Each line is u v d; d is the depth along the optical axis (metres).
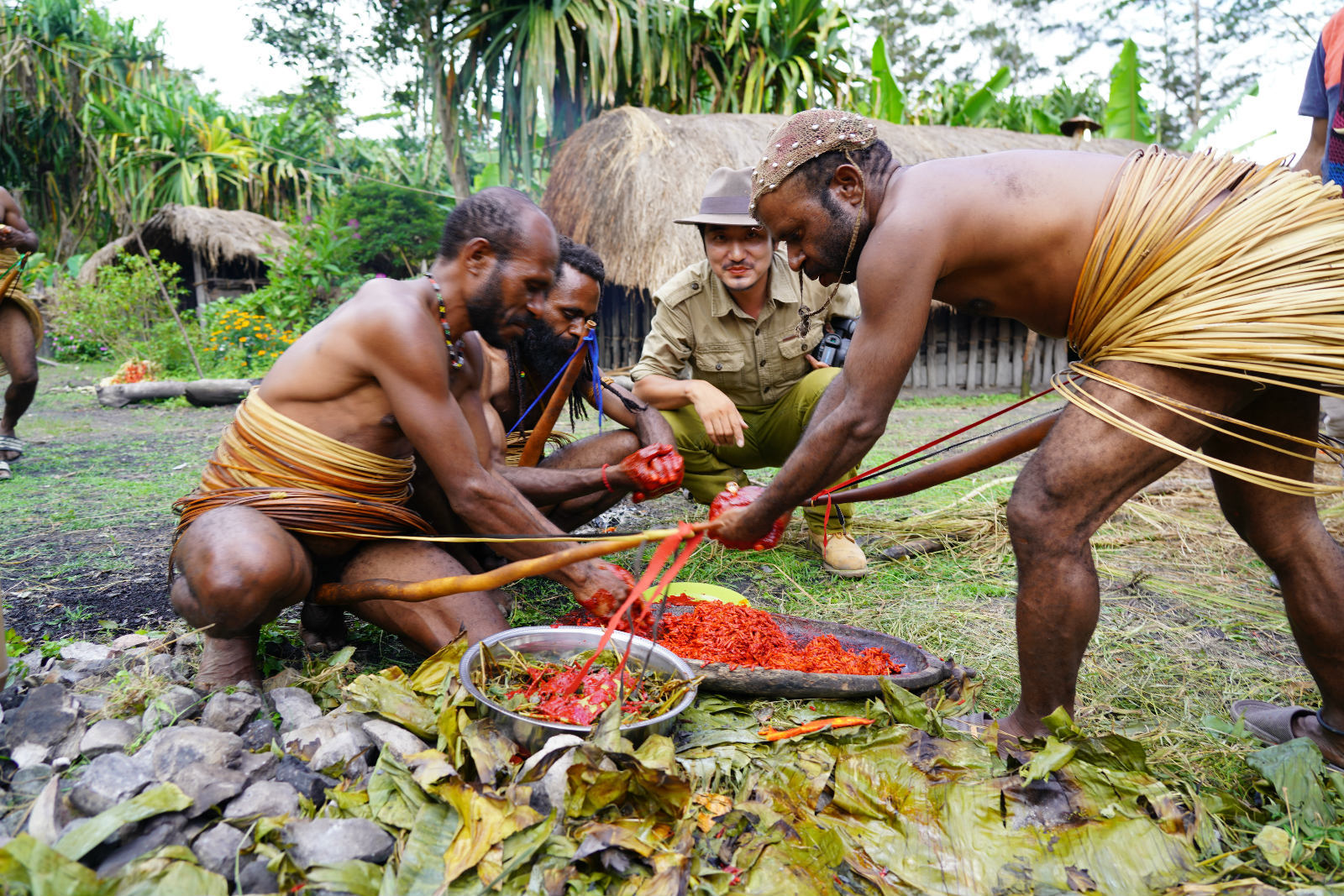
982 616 2.94
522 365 3.06
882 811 1.61
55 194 20.72
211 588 1.90
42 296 15.04
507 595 2.94
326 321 2.19
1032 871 1.50
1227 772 1.93
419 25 11.93
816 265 1.98
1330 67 2.91
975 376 11.37
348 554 2.34
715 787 1.67
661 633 2.30
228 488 2.19
